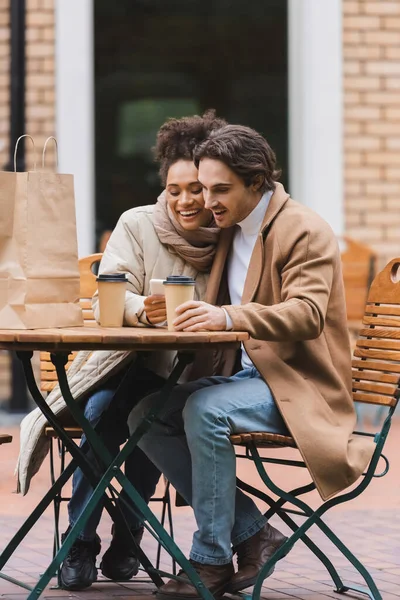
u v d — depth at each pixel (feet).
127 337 17.46
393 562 23.91
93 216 46.16
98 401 21.18
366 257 42.98
